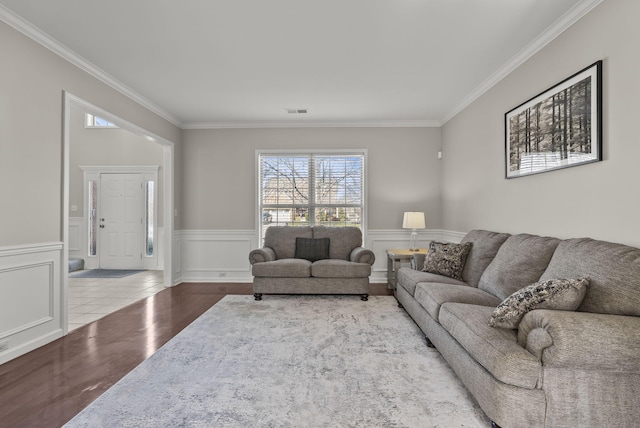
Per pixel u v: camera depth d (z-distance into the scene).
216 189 5.35
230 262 5.35
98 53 3.02
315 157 5.36
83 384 2.11
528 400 1.51
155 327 3.19
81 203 6.56
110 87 3.57
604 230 2.12
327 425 1.69
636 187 1.91
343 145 5.31
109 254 6.54
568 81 2.41
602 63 2.12
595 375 1.49
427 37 2.78
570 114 2.39
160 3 2.31
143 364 2.39
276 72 3.46
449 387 2.08
